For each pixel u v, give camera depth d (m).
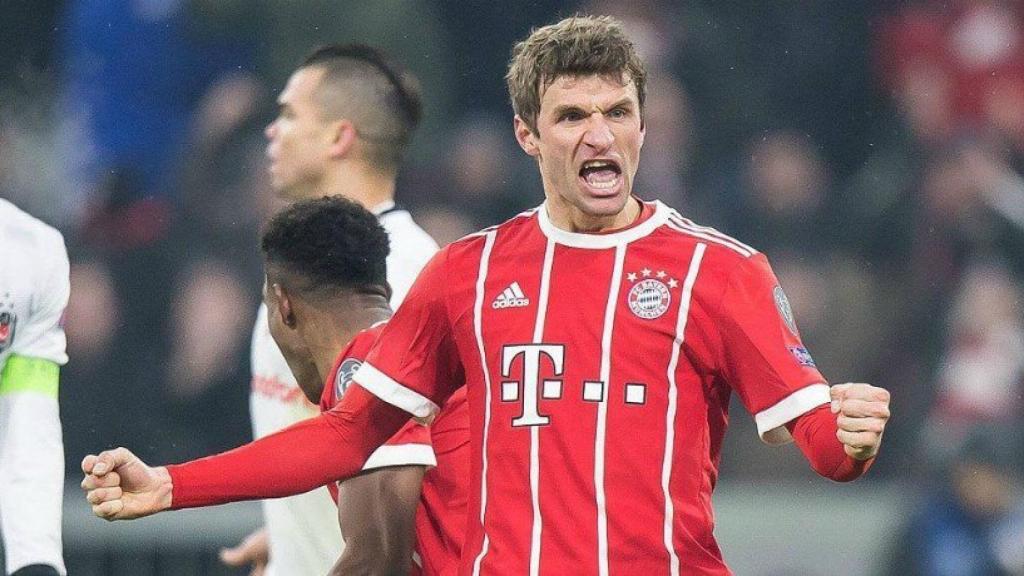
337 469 14.05
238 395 34.16
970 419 34.81
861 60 38.91
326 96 18.89
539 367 13.27
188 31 36.53
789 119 38.47
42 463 16.09
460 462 14.94
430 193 36.69
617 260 13.36
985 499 30.20
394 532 14.31
